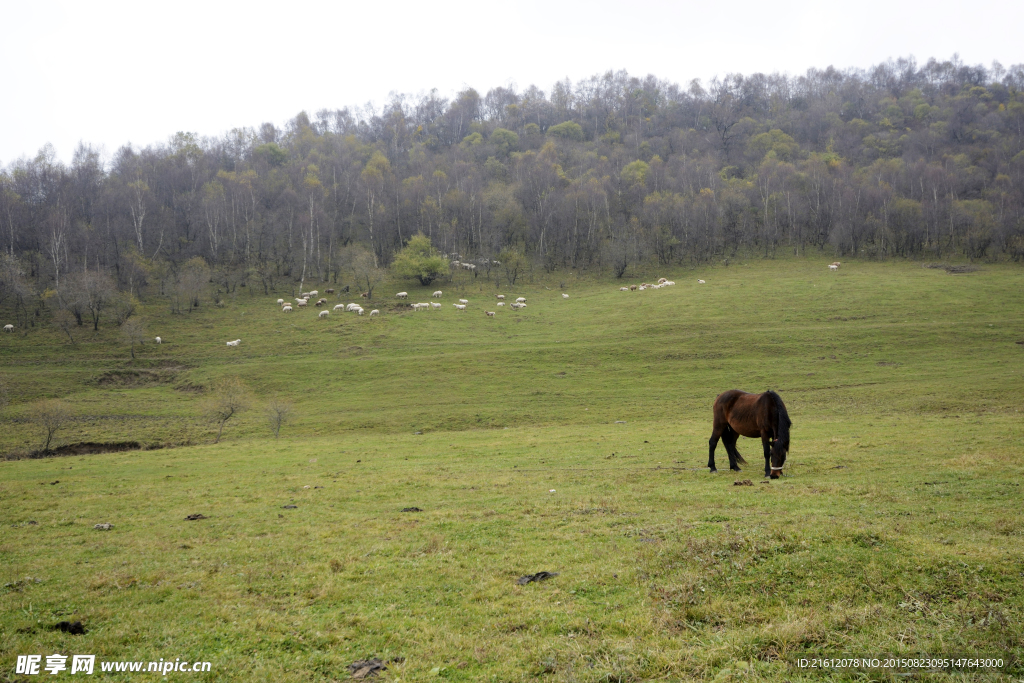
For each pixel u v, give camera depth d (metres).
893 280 100.50
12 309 100.12
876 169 176.88
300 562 12.36
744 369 63.22
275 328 92.38
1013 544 10.52
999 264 116.12
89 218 142.12
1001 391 43.69
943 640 7.54
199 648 8.48
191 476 27.92
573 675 7.29
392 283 125.00
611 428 41.00
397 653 8.20
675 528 13.12
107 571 12.03
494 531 14.24
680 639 8.11
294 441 44.69
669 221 148.75
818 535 11.05
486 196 157.75
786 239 149.38
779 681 6.96
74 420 56.69
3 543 14.96
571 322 91.62
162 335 90.19
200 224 143.75
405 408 56.38
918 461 21.17
